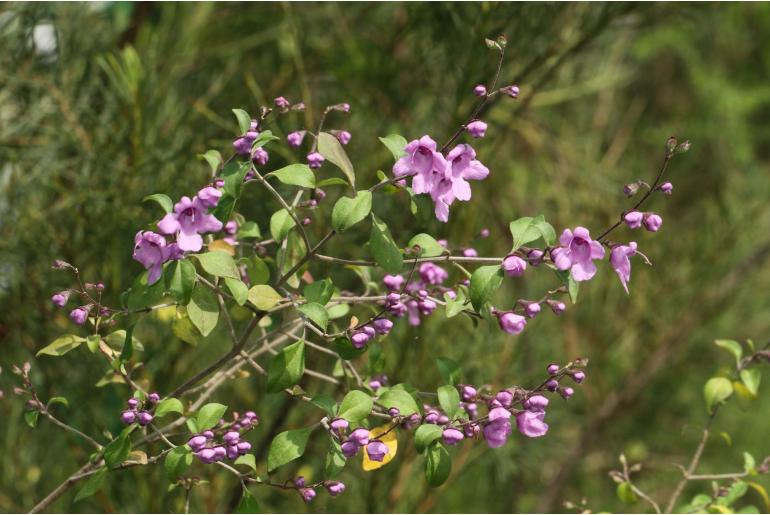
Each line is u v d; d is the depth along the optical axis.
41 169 0.64
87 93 0.65
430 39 0.68
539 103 0.77
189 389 0.54
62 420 0.64
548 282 0.84
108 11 0.69
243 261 0.51
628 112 1.02
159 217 0.62
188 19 0.70
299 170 0.50
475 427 0.50
